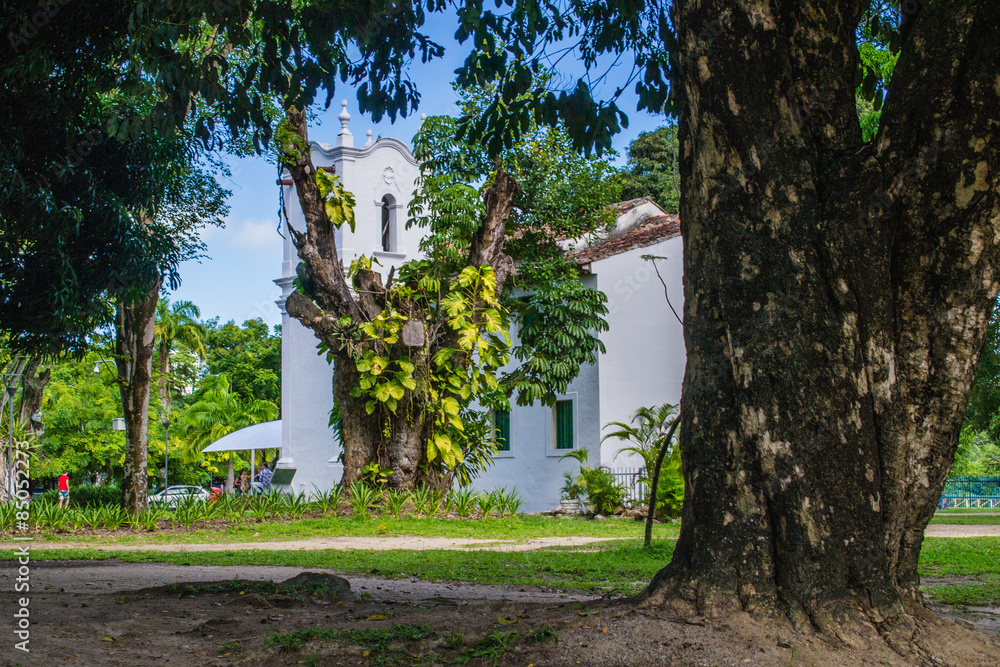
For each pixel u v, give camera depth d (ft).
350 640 16.05
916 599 15.98
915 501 16.01
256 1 28.07
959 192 15.57
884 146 16.05
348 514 63.82
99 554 41.45
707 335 16.83
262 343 216.54
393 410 64.44
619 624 15.76
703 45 17.04
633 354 84.53
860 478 15.60
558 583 30.04
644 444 76.43
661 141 148.25
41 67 32.65
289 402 101.04
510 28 27.68
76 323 39.81
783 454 15.69
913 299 16.15
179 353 173.78
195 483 196.85
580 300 74.69
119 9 33.60
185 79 27.68
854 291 16.02
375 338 64.23
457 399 69.15
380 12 27.73
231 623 19.07
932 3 15.88
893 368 16.02
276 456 182.91
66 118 36.01
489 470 91.76
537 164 74.74
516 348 75.00
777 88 16.84
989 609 24.88
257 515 62.49
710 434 16.55
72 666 14.74
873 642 14.75
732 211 16.60
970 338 15.94
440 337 69.21
